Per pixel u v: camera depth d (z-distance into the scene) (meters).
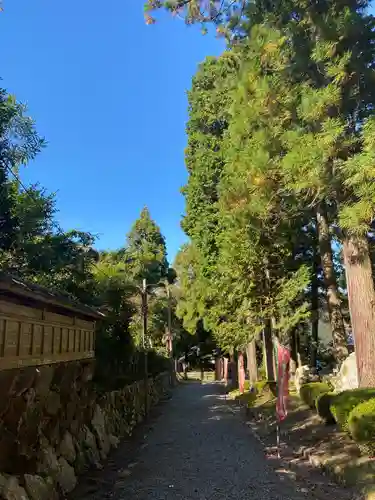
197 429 13.73
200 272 21.81
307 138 7.05
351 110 7.45
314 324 21.92
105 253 24.64
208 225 20.66
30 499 5.12
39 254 9.95
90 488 6.97
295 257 17.48
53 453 6.60
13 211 9.42
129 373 17.84
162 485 7.19
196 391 32.62
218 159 19.89
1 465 5.01
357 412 7.03
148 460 9.23
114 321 14.44
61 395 7.47
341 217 6.29
